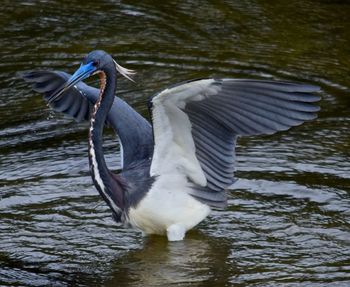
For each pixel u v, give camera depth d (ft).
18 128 51.31
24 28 65.62
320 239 38.24
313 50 61.36
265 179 43.73
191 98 35.81
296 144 48.06
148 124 41.68
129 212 38.34
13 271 36.14
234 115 36.99
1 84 57.26
